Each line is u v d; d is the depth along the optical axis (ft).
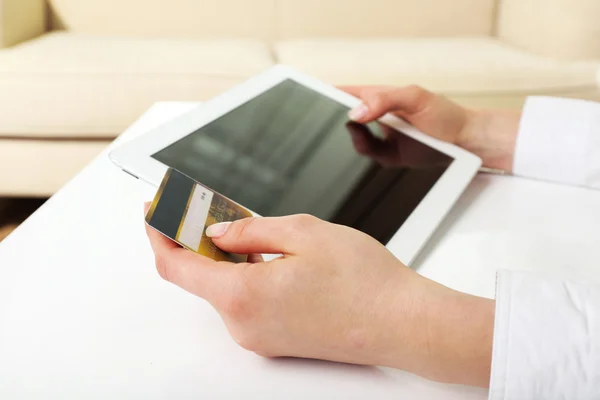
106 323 1.37
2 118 4.17
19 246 1.64
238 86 2.23
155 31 5.55
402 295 1.23
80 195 1.96
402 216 1.78
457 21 5.75
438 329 1.20
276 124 2.09
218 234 1.36
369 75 4.31
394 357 1.24
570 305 1.16
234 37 5.58
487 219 1.92
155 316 1.41
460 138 2.31
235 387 1.23
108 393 1.19
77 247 1.66
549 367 1.11
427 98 2.27
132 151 1.73
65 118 4.18
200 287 1.27
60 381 1.21
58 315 1.39
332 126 2.17
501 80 4.31
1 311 1.38
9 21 4.52
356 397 1.22
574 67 4.47
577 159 2.14
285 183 1.82
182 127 1.90
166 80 4.19
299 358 1.32
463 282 1.57
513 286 1.20
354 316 1.22
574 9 4.66
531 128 2.22
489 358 1.18
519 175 2.28
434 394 1.23
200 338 1.35
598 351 1.10
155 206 1.33
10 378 1.21
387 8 5.65
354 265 1.26
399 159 2.06
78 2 5.42
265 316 1.22
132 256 1.63
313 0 5.59
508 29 5.46
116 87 4.16
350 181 1.91
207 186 1.69
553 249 1.74
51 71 4.14
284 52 4.87
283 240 1.30
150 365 1.27
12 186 4.49
